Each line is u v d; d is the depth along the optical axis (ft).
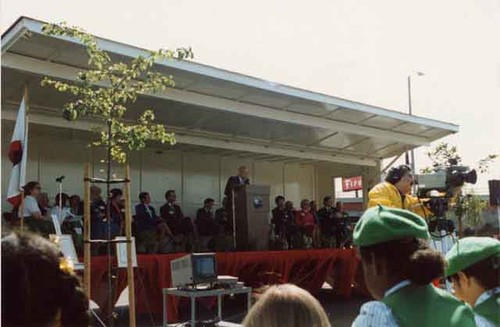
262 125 38.50
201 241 34.35
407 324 5.11
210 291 20.26
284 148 44.34
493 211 17.53
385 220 5.55
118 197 30.58
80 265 17.97
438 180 14.97
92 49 19.13
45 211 29.37
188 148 43.27
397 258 5.45
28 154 36.58
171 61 28.32
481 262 6.73
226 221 34.27
